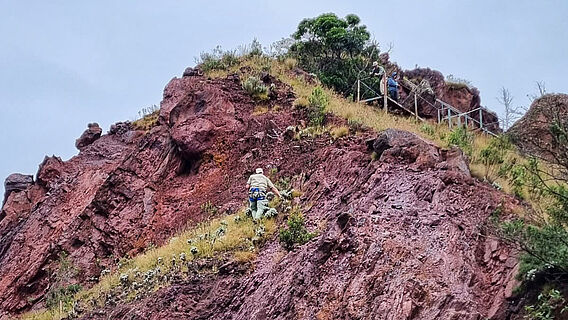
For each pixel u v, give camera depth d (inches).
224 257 668.7
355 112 952.3
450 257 542.3
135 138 1103.6
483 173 698.2
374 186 663.8
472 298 511.5
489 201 613.9
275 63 1205.7
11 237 983.6
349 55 1298.0
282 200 738.2
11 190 1120.2
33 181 1128.8
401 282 515.8
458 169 666.2
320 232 644.1
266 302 563.5
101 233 886.4
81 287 810.8
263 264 634.2
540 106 635.5
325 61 1286.9
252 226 713.0
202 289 629.9
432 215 591.2
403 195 629.9
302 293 555.8
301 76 1154.0
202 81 1066.1
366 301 516.7
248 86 1033.5
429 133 905.5
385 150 713.6
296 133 907.4
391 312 497.4
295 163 837.8
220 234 716.7
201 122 951.6
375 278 529.3
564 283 479.8
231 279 629.6
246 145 934.4
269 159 880.3
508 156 734.5
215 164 925.2
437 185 628.7
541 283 493.4
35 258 893.8
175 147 951.6
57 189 997.2
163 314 609.0
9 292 869.2
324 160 791.7
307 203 719.7
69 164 1092.5
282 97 1029.8
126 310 647.1
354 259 552.4
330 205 689.0
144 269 724.7
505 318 493.4
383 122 920.3
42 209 966.4
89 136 1167.6
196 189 901.2
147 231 871.7
